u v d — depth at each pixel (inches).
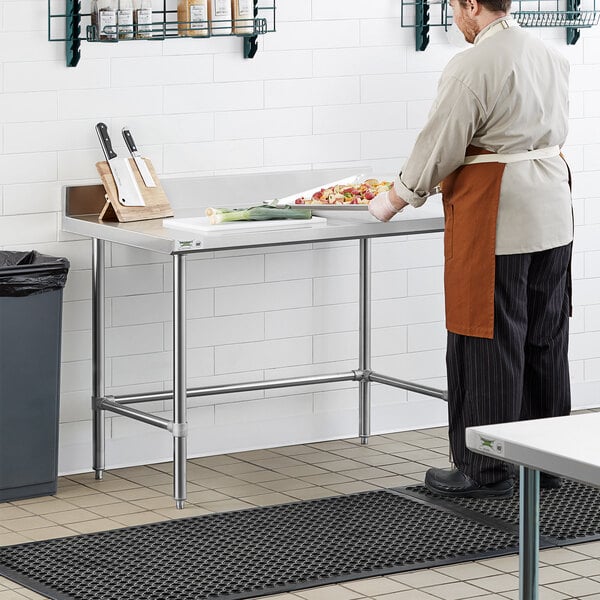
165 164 257.1
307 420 277.0
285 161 269.1
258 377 271.3
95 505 232.2
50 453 237.1
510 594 186.7
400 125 279.7
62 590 188.5
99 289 247.3
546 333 230.5
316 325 276.2
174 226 230.5
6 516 225.8
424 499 232.7
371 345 282.7
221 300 265.6
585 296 303.7
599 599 184.4
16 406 232.4
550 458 113.6
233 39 260.7
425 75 281.0
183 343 225.6
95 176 250.2
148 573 195.3
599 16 296.8
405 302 285.6
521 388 223.8
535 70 215.9
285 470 255.1
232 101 262.2
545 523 217.8
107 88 249.8
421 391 257.8
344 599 184.9
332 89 271.7
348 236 229.3
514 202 217.0
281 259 270.7
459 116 212.2
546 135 219.0
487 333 219.3
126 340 257.1
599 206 302.5
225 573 195.2
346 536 212.4
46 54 243.3
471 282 219.6
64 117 246.4
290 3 265.6
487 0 215.2
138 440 259.8
